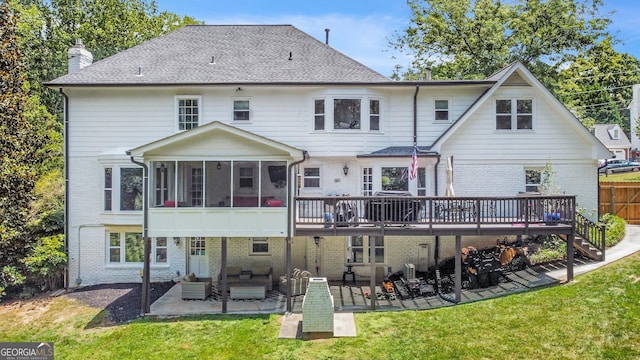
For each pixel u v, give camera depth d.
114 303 14.68
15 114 16.05
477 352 9.91
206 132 13.28
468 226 13.81
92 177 17.00
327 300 11.52
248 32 20.52
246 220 13.53
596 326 10.33
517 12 29.09
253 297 14.89
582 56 28.59
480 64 29.72
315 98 16.98
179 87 16.67
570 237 13.23
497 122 17.05
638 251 14.72
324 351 10.55
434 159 16.72
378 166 16.77
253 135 13.12
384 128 17.34
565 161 16.95
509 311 11.68
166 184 15.31
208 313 13.43
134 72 17.31
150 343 11.41
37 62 28.50
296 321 12.60
